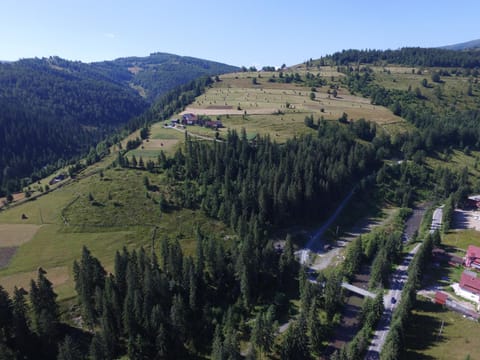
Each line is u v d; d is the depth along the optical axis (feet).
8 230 447.01
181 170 568.00
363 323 303.48
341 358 240.73
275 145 622.54
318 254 444.96
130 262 318.65
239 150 597.11
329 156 627.05
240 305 345.10
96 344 261.24
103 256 401.29
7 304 276.00
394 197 609.01
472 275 332.19
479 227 469.16
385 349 253.03
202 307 335.67
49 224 458.09
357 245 387.96
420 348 268.21
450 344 266.16
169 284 329.93
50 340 278.05
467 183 645.51
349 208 568.41
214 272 365.40
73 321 307.99
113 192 519.19
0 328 265.34
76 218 465.06
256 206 479.41
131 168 588.91
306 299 318.86
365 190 615.57
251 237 401.08
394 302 330.54
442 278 354.54
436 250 397.60
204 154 568.00
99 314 295.69
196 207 499.51
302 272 356.38
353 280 374.84
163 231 456.45
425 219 520.83
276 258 385.91
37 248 409.08
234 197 480.64
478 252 371.15
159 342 273.54
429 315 302.45
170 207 495.82
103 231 447.83
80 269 313.12
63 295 330.34
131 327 280.31
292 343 264.31
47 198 530.27
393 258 396.78
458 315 298.97
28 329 270.87
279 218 485.15
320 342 289.74
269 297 359.46
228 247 436.76
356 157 644.27
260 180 507.71
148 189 529.45
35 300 282.77
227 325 305.12
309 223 515.09
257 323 277.44
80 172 638.94
